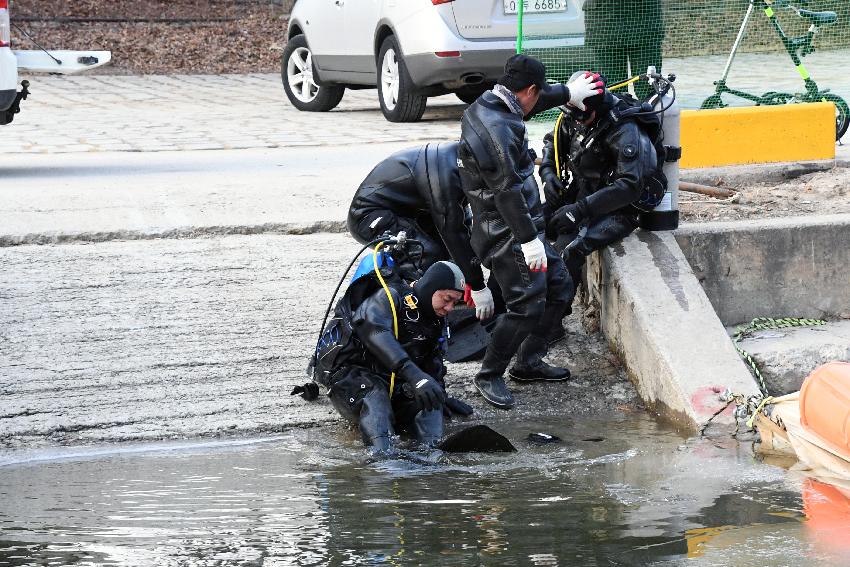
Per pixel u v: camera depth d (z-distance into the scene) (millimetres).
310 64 50594
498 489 16062
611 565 13031
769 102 33000
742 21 34312
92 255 24938
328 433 19469
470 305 21031
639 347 21344
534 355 21781
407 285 19188
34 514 15148
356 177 31219
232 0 81375
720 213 25672
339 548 13664
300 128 44281
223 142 40375
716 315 21391
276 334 22562
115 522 14773
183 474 17109
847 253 23891
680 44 34500
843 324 23703
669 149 22703
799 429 17703
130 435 19109
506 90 18859
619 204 21125
